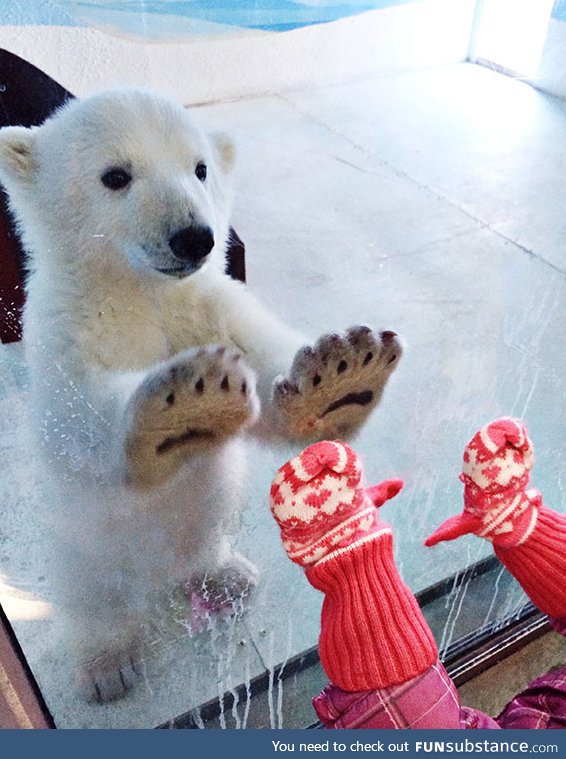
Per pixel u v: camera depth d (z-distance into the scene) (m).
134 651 0.82
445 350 1.33
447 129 2.16
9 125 0.75
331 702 0.54
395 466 1.07
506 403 1.23
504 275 1.59
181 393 0.59
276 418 0.68
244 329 0.75
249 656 0.84
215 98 1.96
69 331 0.69
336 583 0.50
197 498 0.76
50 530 0.80
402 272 1.56
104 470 0.71
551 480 1.07
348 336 0.62
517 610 0.91
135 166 0.65
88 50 1.05
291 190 1.76
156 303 0.72
